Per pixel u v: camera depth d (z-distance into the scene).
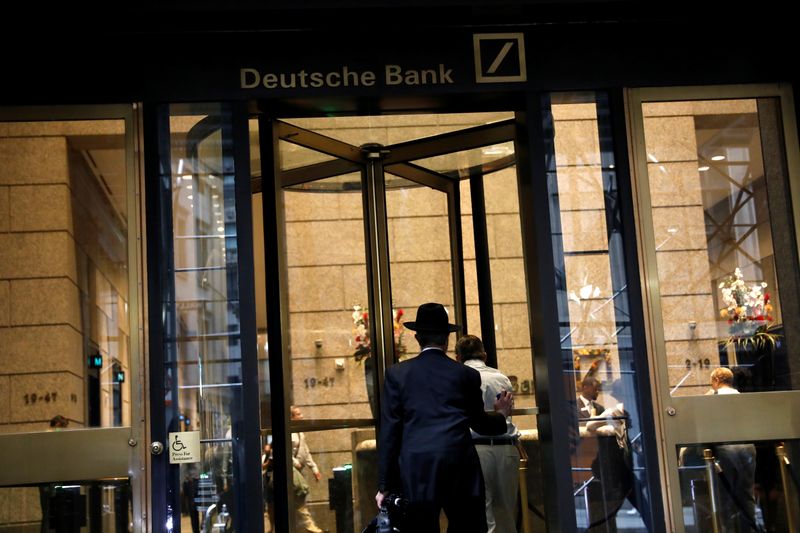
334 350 6.57
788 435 5.62
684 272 5.75
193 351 5.46
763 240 5.86
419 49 5.79
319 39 5.75
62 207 5.59
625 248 5.75
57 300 5.51
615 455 5.55
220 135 5.66
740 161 5.89
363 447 6.58
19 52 5.64
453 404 4.91
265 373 6.47
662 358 5.64
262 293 6.52
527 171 5.88
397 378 4.97
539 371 5.78
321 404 6.45
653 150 5.86
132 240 5.54
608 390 5.61
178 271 5.54
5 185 5.59
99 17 5.54
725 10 5.87
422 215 6.96
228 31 5.70
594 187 5.79
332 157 6.75
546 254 5.70
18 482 5.33
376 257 6.84
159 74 5.67
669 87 5.92
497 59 5.82
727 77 5.94
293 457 6.32
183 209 5.59
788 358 5.74
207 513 5.33
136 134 5.63
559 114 5.85
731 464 5.58
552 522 5.61
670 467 5.54
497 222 6.72
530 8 5.71
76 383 5.43
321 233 6.67
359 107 5.94
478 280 6.80
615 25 5.92
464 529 4.79
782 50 6.00
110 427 5.38
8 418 5.39
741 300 5.76
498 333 6.67
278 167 6.08
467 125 6.92
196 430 5.40
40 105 5.62
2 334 5.47
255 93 5.68
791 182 5.92
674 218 5.80
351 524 6.43
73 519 5.30
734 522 5.52
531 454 6.50
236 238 5.57
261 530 5.32
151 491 5.32
